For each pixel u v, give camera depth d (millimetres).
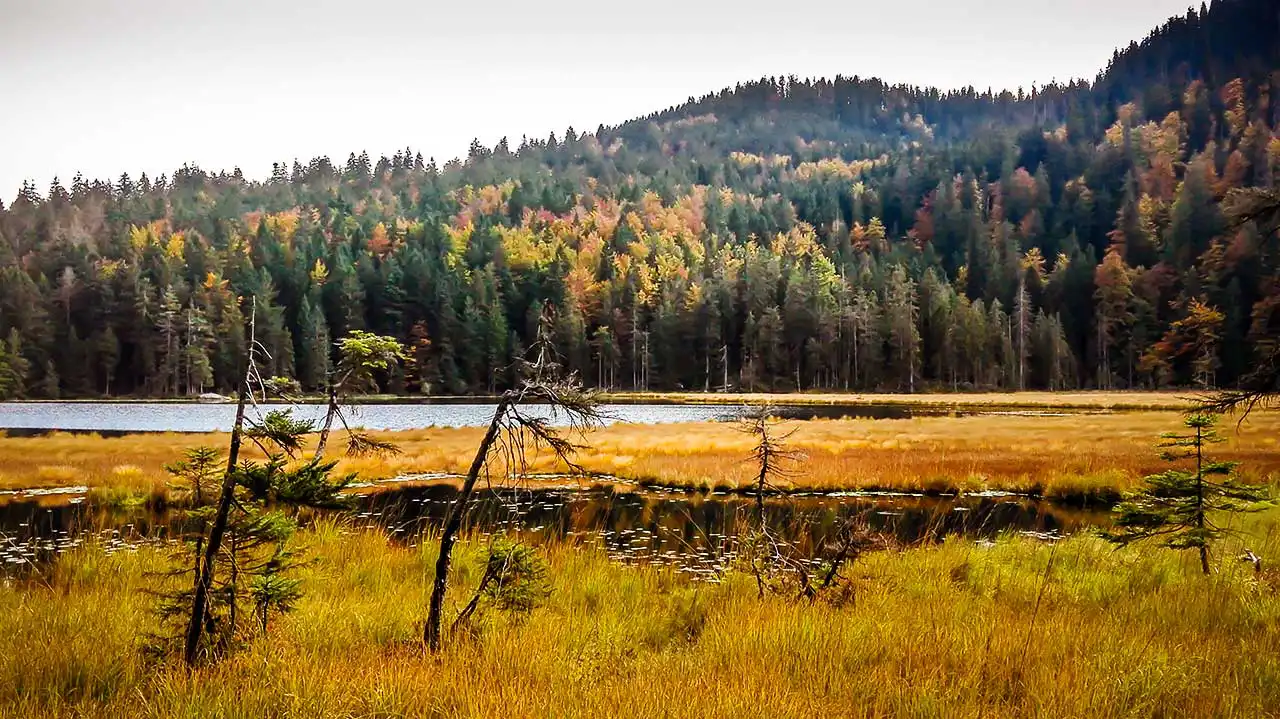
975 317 102750
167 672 5355
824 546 9617
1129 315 105125
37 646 6109
